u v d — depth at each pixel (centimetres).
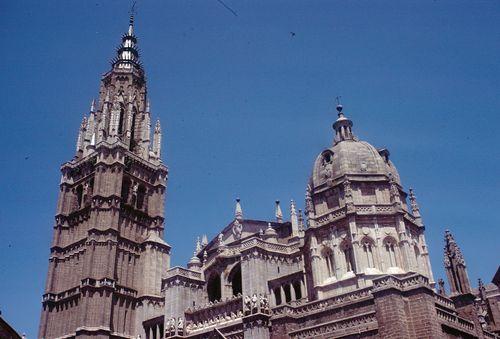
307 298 5353
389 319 4025
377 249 5106
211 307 5950
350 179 5578
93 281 6944
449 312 4447
